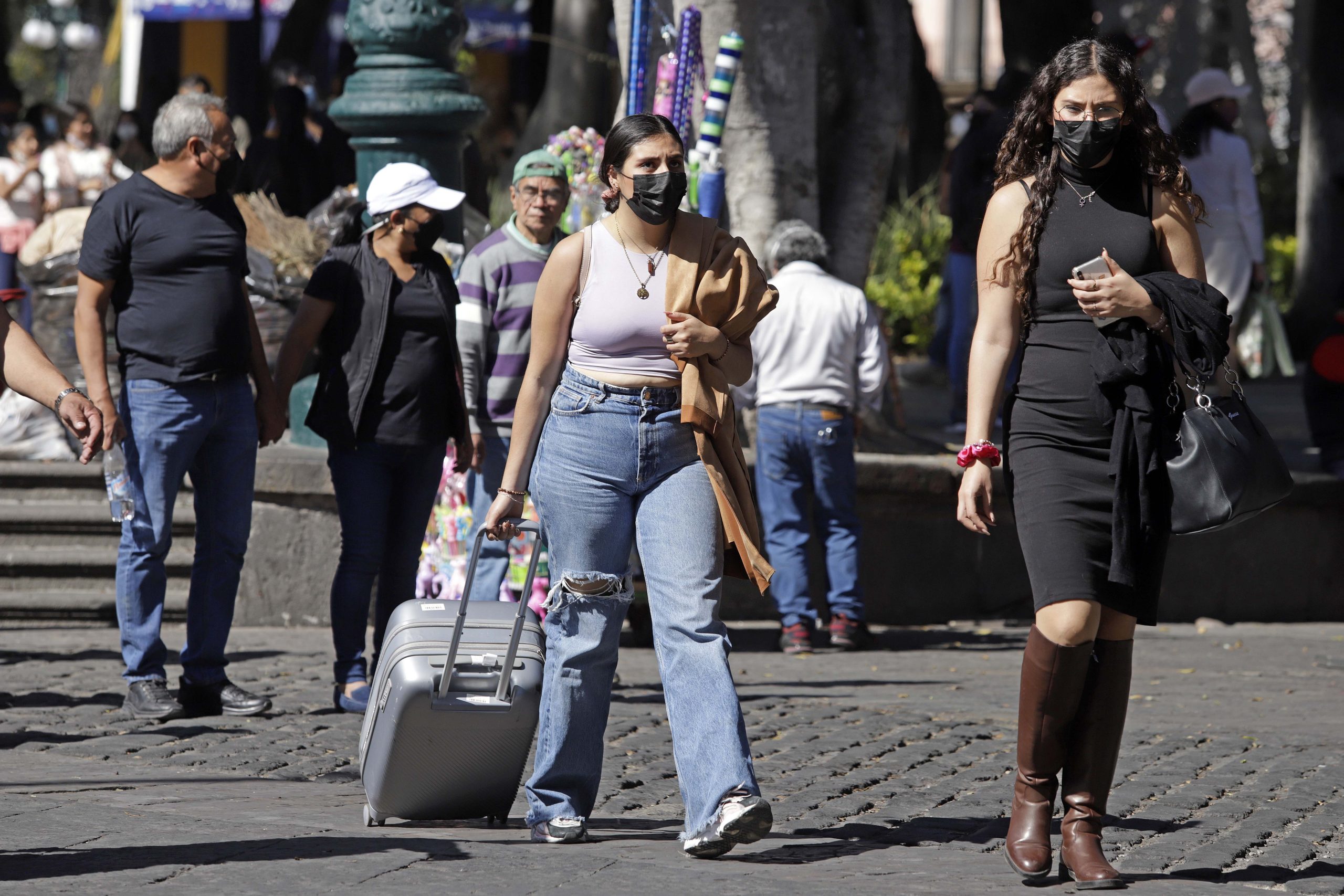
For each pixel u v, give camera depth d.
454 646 16.56
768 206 36.91
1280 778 20.41
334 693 24.95
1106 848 16.77
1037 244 15.15
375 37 34.03
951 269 47.62
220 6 86.69
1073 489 15.05
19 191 53.78
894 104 40.97
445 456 27.94
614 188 16.06
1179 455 14.86
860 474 35.34
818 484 32.19
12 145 57.56
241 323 23.83
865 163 40.72
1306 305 68.94
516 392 25.09
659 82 29.31
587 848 16.31
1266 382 57.34
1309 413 38.62
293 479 33.34
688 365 15.98
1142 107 15.12
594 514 16.16
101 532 35.81
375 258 24.45
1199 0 125.06
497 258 25.05
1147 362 14.73
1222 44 124.25
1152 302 14.68
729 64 27.92
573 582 16.23
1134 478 14.88
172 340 23.23
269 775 20.33
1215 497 14.69
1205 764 21.33
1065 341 15.12
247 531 24.31
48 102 69.12
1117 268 14.68
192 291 23.34
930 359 62.72
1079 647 15.07
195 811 17.69
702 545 16.05
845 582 32.44
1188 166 49.72
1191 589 37.41
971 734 23.31
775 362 32.00
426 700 16.55
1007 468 15.52
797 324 31.89
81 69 124.56
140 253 23.20
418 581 29.72
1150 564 15.05
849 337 32.03
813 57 37.41
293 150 48.44
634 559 31.11
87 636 32.50
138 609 23.64
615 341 16.03
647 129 15.78
